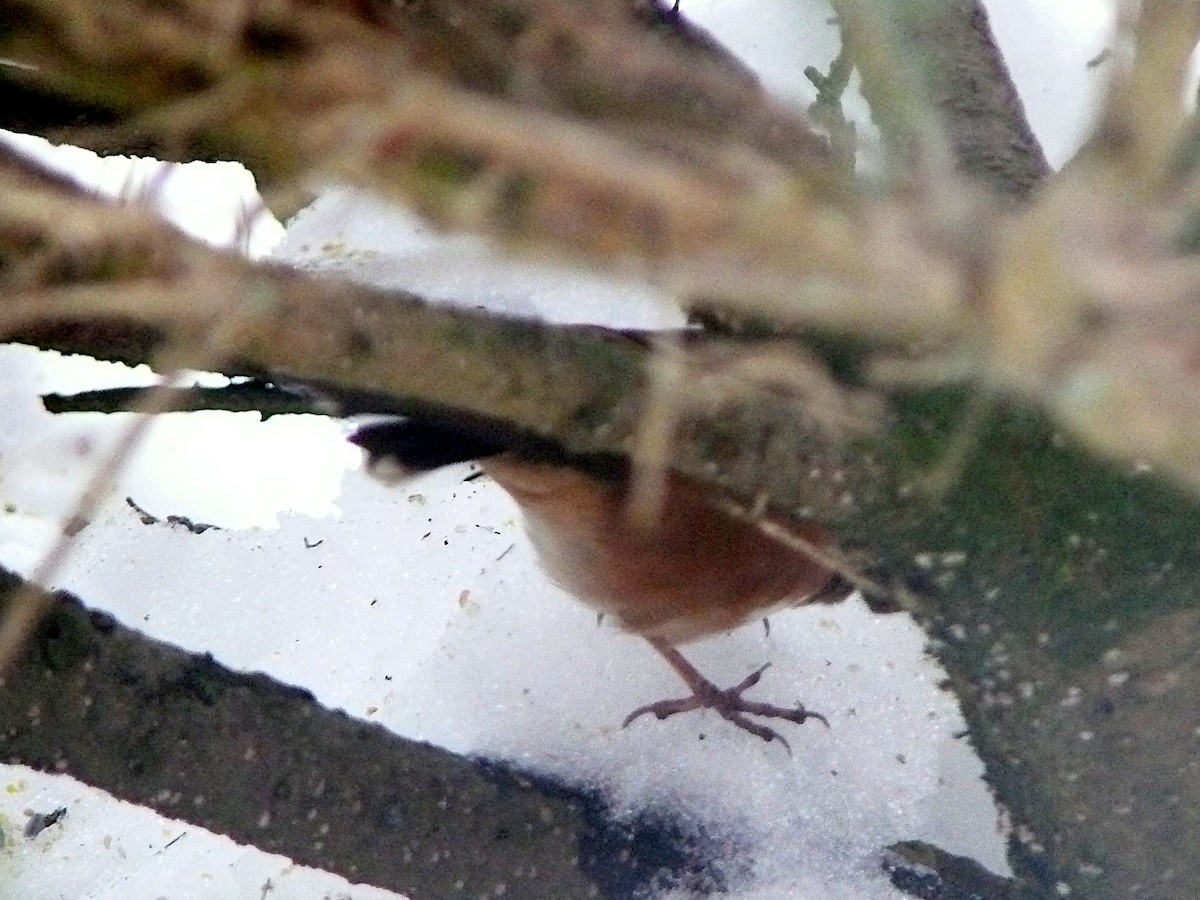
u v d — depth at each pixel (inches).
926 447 16.3
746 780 21.1
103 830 21.6
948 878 20.3
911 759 21.2
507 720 21.5
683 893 20.3
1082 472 16.6
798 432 15.9
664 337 13.8
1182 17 6.0
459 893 19.5
